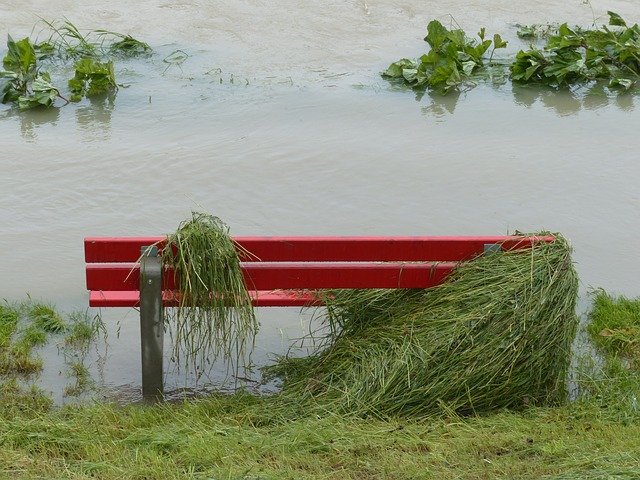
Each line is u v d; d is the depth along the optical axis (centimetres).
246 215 1770
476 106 2292
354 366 1269
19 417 1196
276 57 2527
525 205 1847
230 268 1231
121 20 2742
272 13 2836
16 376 1340
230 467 1052
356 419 1195
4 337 1400
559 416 1217
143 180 1884
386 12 2873
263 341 1457
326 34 2697
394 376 1223
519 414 1227
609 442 1138
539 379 1239
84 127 2111
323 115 2200
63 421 1195
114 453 1114
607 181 1952
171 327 1434
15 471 1047
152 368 1270
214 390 1333
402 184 1906
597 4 2981
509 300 1236
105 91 2283
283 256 1257
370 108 2252
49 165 1931
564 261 1266
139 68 2431
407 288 1309
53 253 1645
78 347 1420
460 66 2434
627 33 2527
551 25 2761
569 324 1249
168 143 2039
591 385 1320
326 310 1473
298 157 1994
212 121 2152
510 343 1215
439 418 1190
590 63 2475
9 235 1689
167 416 1226
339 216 1781
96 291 1330
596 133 2169
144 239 1241
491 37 2692
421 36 2702
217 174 1914
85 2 2873
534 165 2003
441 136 2122
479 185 1914
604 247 1722
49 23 2548
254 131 2109
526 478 1041
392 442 1130
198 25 2725
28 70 2311
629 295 1588
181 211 1778
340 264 1384
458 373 1220
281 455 1095
